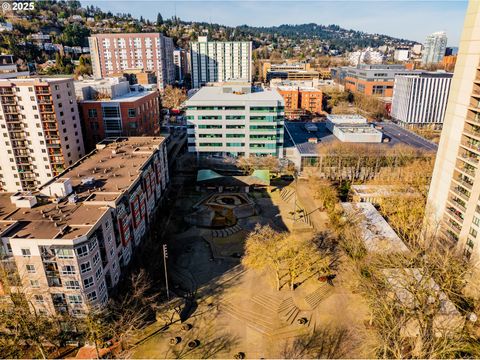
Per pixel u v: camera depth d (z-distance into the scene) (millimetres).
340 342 62656
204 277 79312
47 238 56406
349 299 72438
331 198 107875
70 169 88438
